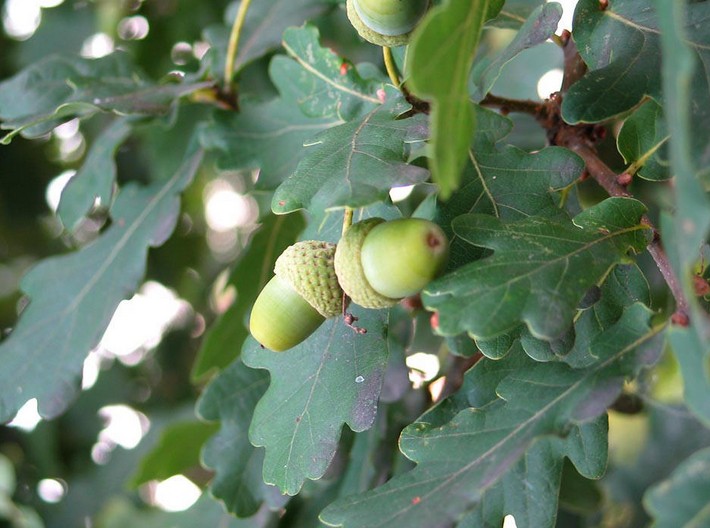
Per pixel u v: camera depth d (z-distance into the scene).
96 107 0.26
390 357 0.27
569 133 0.24
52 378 0.28
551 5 0.21
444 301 0.17
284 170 0.27
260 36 0.31
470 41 0.15
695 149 0.17
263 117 0.28
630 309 0.18
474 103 0.22
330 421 0.21
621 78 0.21
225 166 0.28
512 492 0.21
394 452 0.28
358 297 0.19
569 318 0.17
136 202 0.29
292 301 0.20
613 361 0.18
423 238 0.18
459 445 0.19
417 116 0.20
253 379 0.27
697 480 0.15
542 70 0.36
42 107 0.30
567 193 0.24
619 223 0.19
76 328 0.28
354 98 0.24
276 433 0.22
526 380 0.19
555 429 0.18
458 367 0.27
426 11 0.21
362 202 0.17
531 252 0.18
